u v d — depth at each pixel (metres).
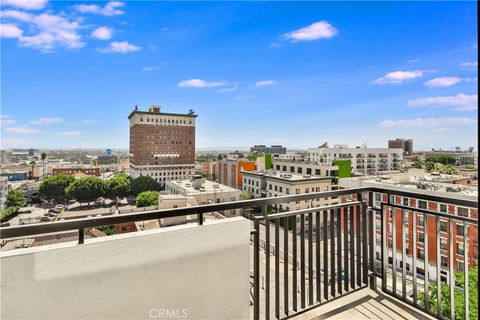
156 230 1.35
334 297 2.02
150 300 1.29
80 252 1.14
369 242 2.23
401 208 2.04
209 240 1.46
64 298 1.11
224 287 1.51
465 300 1.68
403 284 2.02
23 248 1.09
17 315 1.03
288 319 1.82
